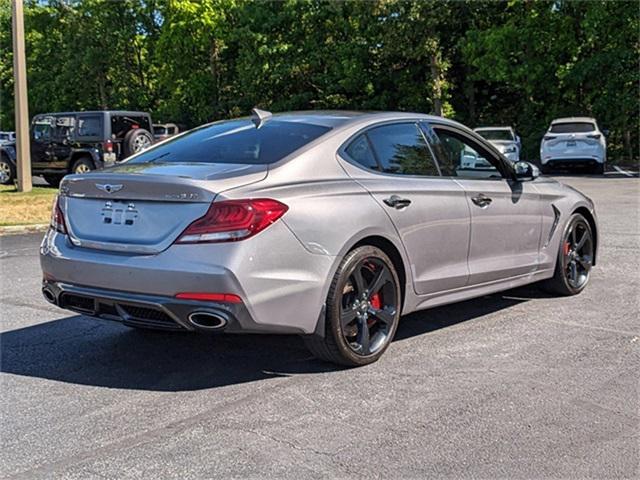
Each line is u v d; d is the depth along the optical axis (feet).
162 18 128.57
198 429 11.70
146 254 13.03
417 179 16.15
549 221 19.97
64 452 10.91
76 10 130.11
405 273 15.51
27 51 141.28
